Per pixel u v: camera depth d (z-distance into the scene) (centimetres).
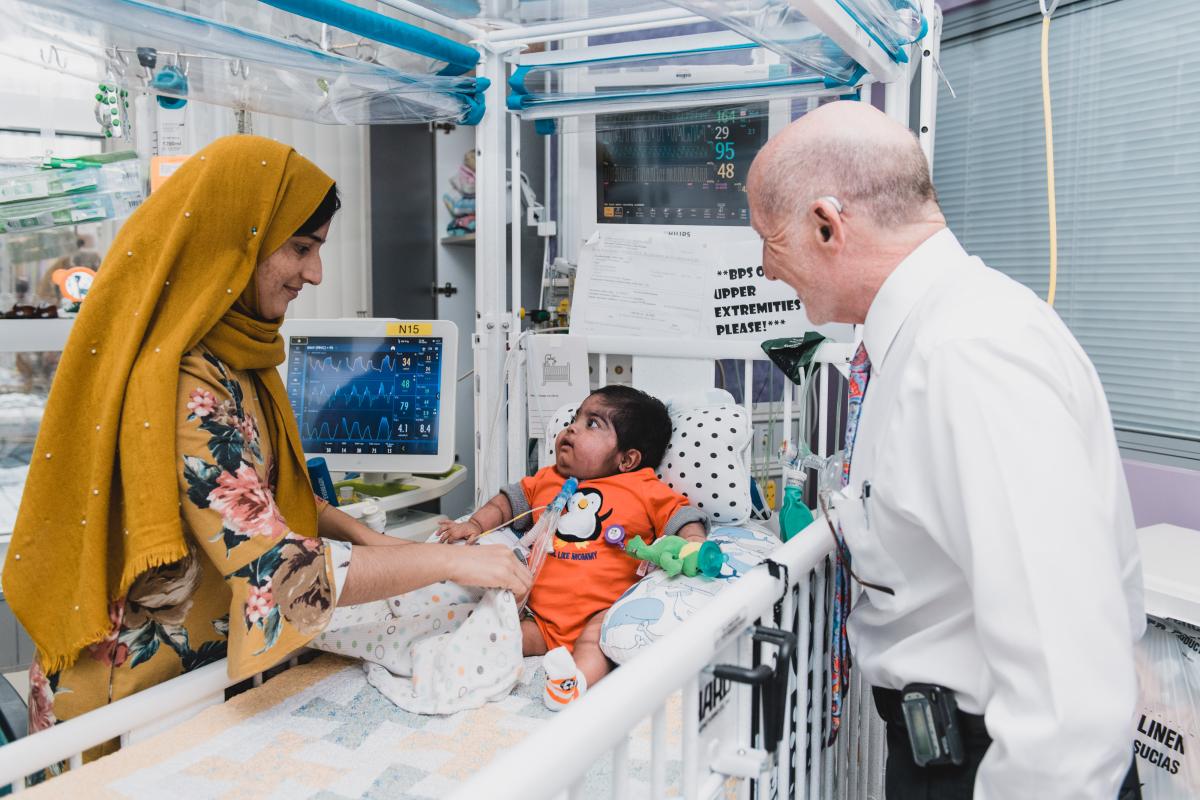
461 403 307
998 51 232
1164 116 197
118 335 103
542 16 175
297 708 115
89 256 216
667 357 197
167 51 133
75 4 109
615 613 130
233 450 103
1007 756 71
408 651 125
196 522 100
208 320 105
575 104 193
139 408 98
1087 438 79
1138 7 200
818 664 112
